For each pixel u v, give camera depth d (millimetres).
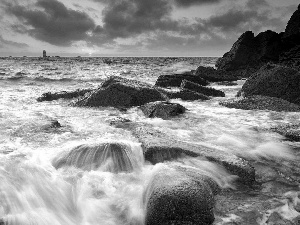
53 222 3426
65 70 44156
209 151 5141
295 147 6172
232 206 3818
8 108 10359
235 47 32438
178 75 20750
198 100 13242
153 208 3287
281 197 4090
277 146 6195
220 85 21953
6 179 4059
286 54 27922
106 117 9164
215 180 4438
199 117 9273
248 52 31781
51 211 3625
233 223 3441
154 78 29375
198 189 3459
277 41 31750
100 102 11125
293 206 3850
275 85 12484
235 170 4590
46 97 12516
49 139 6297
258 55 31656
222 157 4875
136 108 10828
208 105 11891
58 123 7734
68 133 6871
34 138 6320
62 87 19109
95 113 9867
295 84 12211
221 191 4227
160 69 50625
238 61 31562
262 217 3576
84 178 4449
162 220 3262
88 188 4172
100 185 4270
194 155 4957
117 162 4891
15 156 5086
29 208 3572
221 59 34188
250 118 9219
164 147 5035
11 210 3443
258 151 5922
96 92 11297
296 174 4891
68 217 3594
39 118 8312
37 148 5641
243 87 13562
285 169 5094
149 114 9375
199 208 3307
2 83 20797
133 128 7359
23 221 3314
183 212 3266
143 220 3484
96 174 4605
